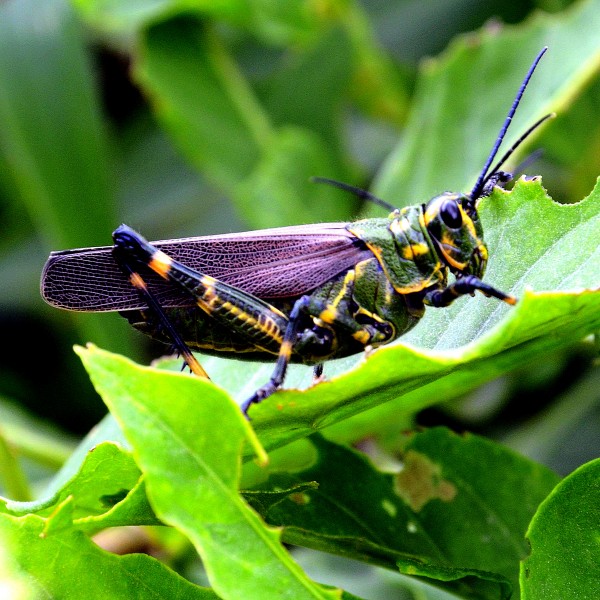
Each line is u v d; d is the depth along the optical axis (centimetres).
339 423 23
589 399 28
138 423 21
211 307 24
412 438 23
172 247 25
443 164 28
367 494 23
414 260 25
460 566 23
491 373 23
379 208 28
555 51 27
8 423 28
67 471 24
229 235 25
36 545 22
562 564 21
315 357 25
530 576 21
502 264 23
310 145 29
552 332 22
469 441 23
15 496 26
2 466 26
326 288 25
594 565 21
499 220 24
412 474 23
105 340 29
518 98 25
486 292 23
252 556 21
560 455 27
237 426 21
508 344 22
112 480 22
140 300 25
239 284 25
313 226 25
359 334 25
